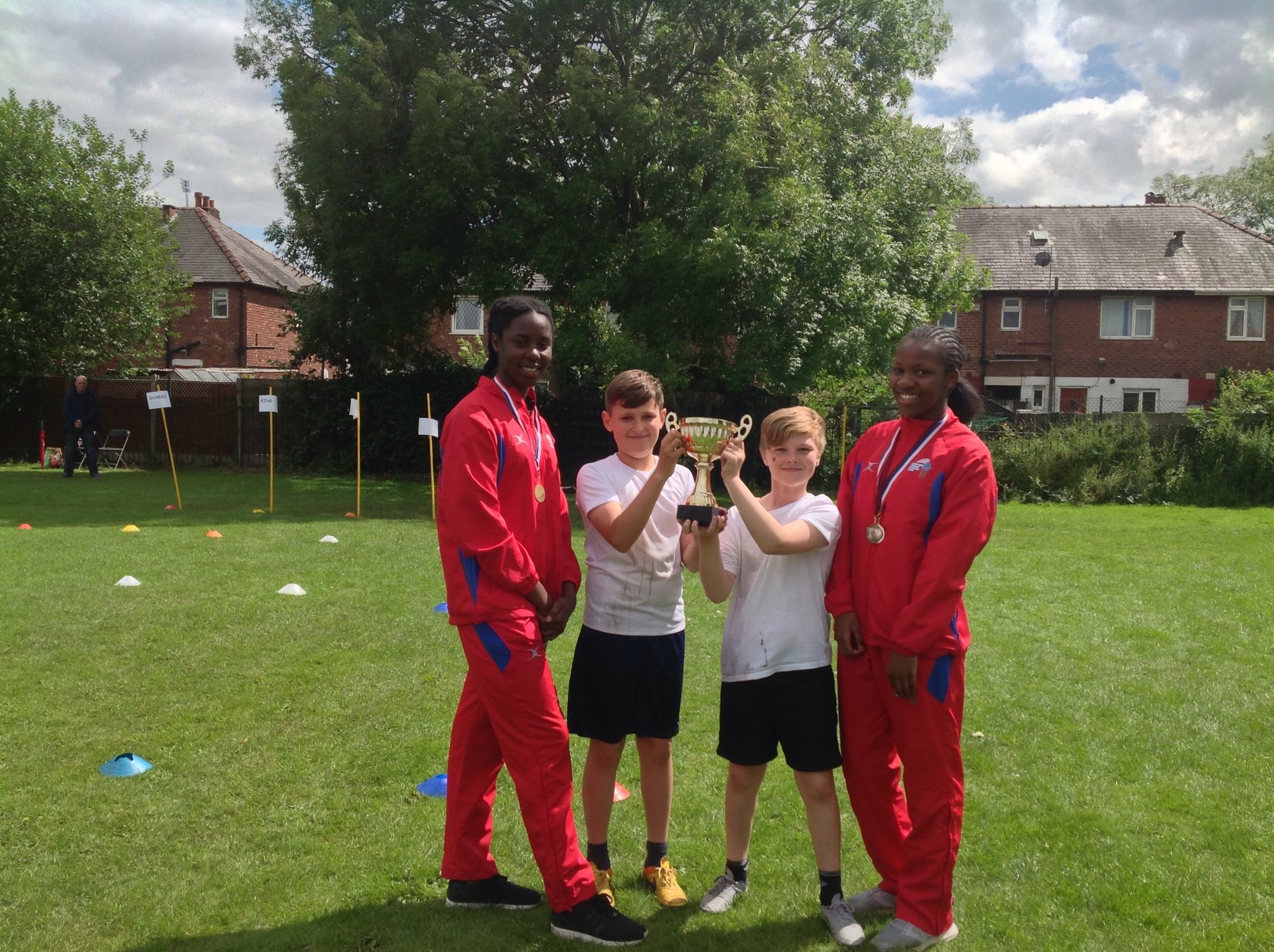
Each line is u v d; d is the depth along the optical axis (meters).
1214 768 4.07
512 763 2.66
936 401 2.70
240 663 5.33
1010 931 2.76
